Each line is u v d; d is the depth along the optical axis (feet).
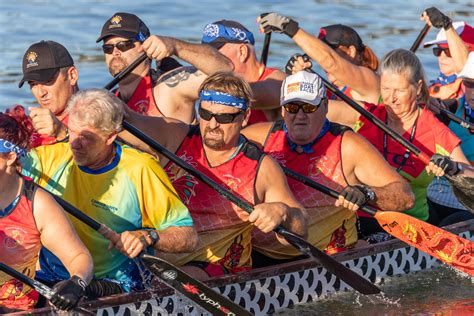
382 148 97.55
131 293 75.87
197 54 91.20
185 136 81.97
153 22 202.49
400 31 199.62
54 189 75.56
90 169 74.33
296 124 85.71
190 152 81.46
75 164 75.15
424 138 96.48
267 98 98.48
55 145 76.48
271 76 101.65
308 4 224.12
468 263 94.27
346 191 83.97
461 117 111.75
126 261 77.20
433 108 107.55
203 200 81.25
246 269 83.82
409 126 96.68
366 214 96.73
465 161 96.37
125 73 94.99
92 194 74.79
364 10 219.20
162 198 74.28
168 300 78.07
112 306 74.38
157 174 74.64
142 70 97.35
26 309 72.23
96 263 75.92
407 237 90.79
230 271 82.84
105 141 72.49
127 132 82.84
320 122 86.17
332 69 98.07
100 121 71.56
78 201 75.25
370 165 85.81
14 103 149.07
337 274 84.33
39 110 77.25
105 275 76.48
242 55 100.07
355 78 99.14
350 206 83.87
